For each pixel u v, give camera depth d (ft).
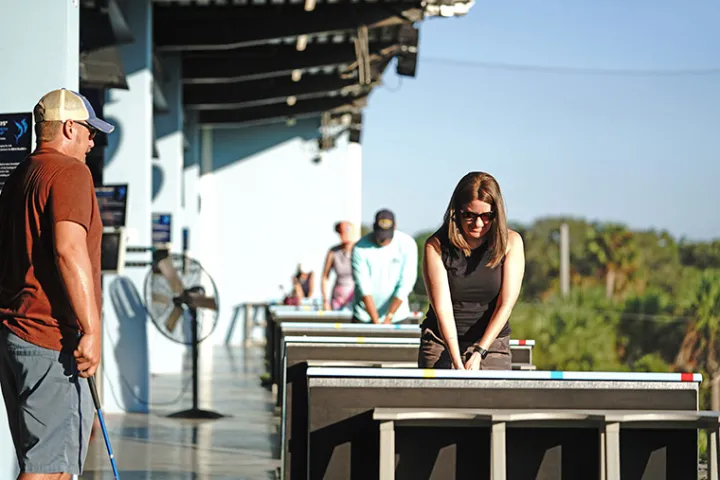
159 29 78.64
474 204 29.45
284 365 35.47
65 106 26.02
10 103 36.63
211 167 128.88
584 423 25.62
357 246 52.85
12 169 36.06
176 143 86.69
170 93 87.04
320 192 129.49
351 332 45.16
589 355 208.33
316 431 25.90
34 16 36.76
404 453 25.79
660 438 26.04
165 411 62.90
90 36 53.52
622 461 26.02
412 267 53.01
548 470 25.86
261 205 129.29
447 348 29.55
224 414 61.77
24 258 24.99
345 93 119.24
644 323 209.97
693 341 205.26
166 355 91.40
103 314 61.41
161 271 60.64
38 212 24.91
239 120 118.93
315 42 92.22
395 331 45.50
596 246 377.71
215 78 92.12
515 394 25.98
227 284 128.88
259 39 78.69
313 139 129.59
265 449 49.24
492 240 29.84
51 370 24.75
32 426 24.84
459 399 25.94
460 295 30.19
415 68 89.76
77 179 24.99
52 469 24.80
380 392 25.94
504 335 30.73
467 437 25.79
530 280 408.67
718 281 208.44
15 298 25.09
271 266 129.29
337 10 77.82
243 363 103.91
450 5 76.33
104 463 44.68
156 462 45.16
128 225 61.52
